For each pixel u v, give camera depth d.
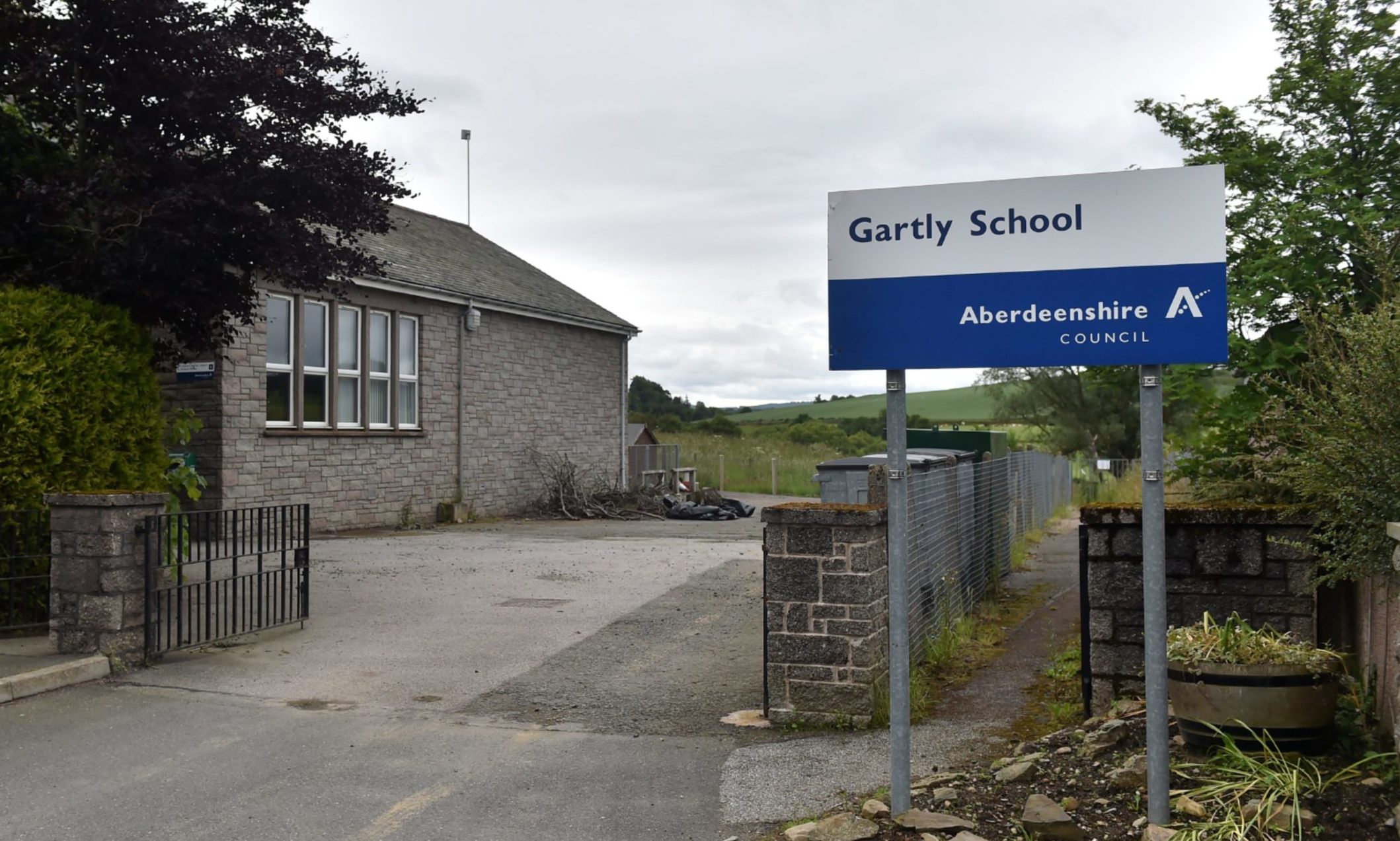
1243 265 8.20
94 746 6.15
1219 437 7.51
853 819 4.66
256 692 7.38
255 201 9.98
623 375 27.27
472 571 13.06
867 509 6.70
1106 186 4.56
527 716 6.86
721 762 5.90
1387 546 4.85
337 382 18.41
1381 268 5.97
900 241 4.80
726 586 11.97
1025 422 38.66
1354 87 8.47
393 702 7.18
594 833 4.91
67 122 10.25
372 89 10.67
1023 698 7.16
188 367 15.40
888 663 6.96
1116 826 4.43
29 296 8.91
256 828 4.95
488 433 22.19
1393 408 4.88
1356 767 4.65
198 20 9.98
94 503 7.76
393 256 20.61
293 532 9.80
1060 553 16.12
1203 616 6.01
